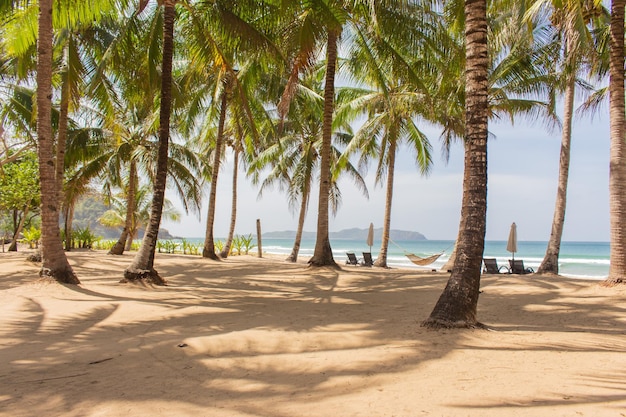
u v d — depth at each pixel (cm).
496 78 1544
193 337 539
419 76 1627
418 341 512
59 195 1378
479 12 608
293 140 2298
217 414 306
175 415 306
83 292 879
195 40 1234
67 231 2430
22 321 638
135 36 1231
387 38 1398
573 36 980
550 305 824
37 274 1120
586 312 754
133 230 3095
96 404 329
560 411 292
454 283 602
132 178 2155
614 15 1002
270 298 907
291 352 473
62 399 339
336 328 593
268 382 377
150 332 579
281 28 1280
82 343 523
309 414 302
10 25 1106
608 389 341
